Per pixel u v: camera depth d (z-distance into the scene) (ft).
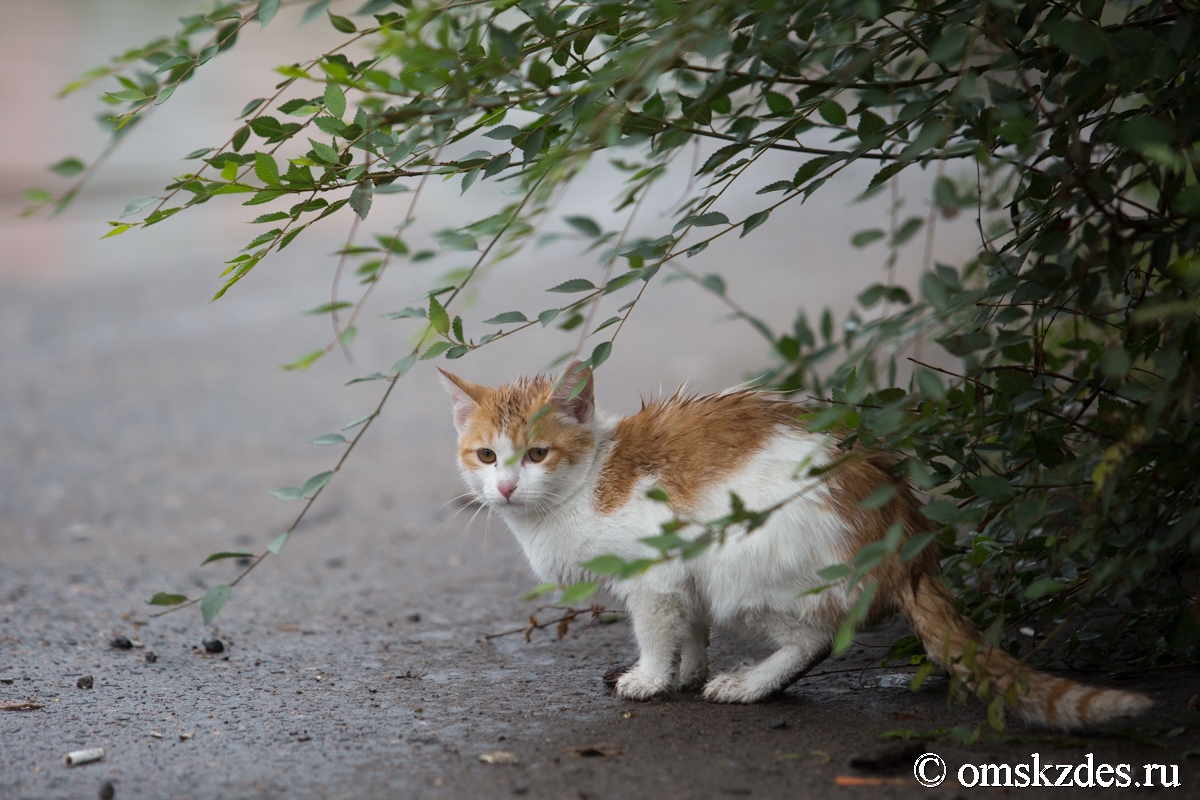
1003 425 10.47
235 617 16.16
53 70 68.95
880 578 11.03
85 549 19.88
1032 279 9.71
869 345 9.46
